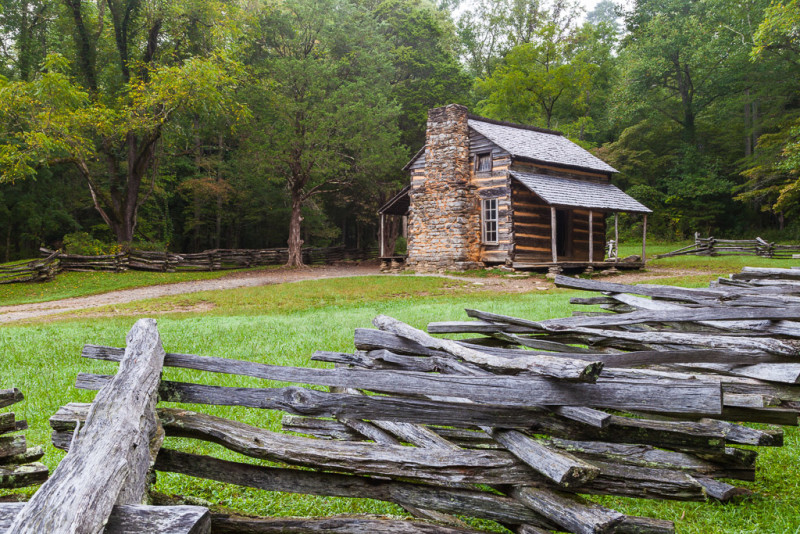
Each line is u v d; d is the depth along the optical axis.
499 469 2.75
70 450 2.18
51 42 31.06
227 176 38.09
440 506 2.78
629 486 2.85
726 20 39.25
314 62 31.41
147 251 30.02
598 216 27.03
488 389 2.95
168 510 1.90
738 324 4.20
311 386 5.97
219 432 3.01
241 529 2.68
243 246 45.62
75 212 36.00
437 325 4.60
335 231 42.41
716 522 3.13
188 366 3.37
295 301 17.38
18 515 1.77
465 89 42.94
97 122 25.72
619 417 3.06
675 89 45.25
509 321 4.49
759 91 39.00
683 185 42.78
